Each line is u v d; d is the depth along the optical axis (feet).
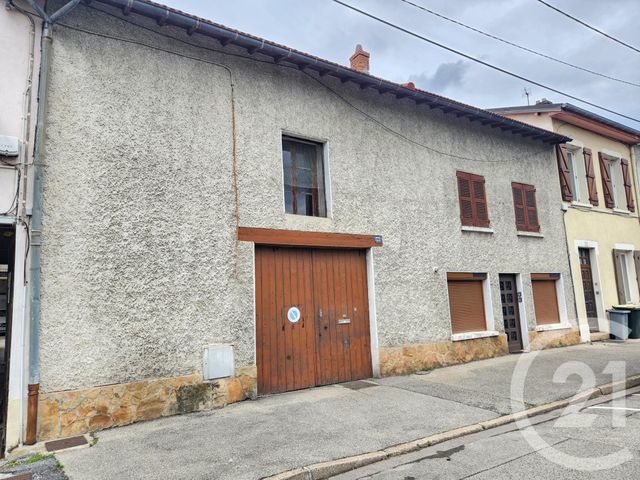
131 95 20.65
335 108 28.07
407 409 20.39
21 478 13.56
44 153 18.06
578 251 42.93
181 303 20.67
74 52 19.43
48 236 17.89
